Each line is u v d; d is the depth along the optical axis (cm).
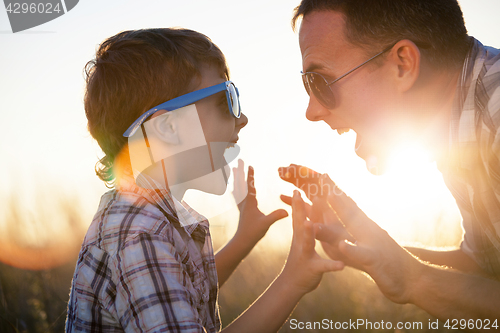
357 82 148
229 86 125
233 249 146
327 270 109
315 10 155
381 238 114
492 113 123
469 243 175
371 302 251
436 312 116
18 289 243
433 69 142
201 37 129
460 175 142
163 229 103
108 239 101
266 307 113
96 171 136
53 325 216
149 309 93
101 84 121
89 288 100
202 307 112
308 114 165
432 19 139
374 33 143
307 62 155
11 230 295
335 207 117
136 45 121
